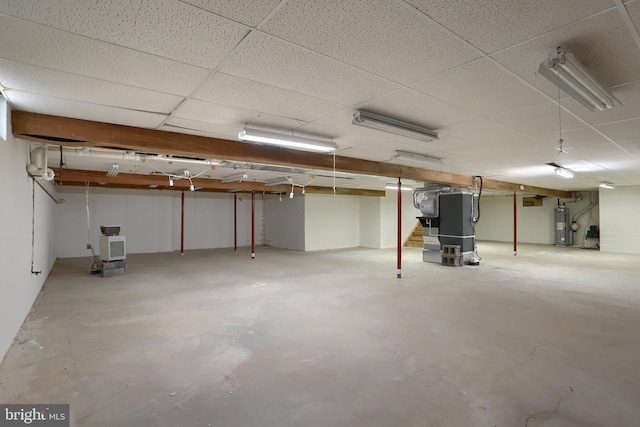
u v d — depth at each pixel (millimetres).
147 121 3238
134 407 2166
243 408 2156
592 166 6312
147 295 5188
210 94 2535
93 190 10195
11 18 1507
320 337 3396
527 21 1592
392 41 1782
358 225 13094
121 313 4238
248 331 3580
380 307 4480
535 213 13453
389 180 9008
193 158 5676
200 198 12344
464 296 5055
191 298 5004
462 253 8008
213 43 1777
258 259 9414
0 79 2213
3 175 2721
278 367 2734
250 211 13594
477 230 15211
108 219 10422
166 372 2652
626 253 10211
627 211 10406
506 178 8445
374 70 2145
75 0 1384
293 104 2785
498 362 2799
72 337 3395
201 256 10078
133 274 7004
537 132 3730
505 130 3629
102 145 3373
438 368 2697
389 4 1455
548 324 3744
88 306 4551
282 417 2057
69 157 5176
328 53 1909
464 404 2184
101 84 2316
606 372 2605
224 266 8117
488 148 4660
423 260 8828
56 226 8984
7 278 2961
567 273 6918
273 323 3840
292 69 2121
